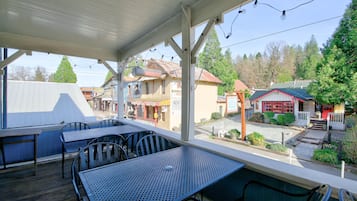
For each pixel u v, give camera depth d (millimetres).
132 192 1073
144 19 2537
